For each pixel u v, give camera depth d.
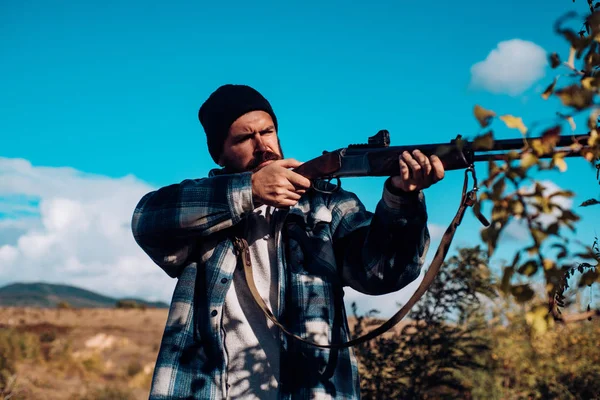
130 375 23.66
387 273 2.86
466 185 2.22
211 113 3.29
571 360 6.71
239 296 2.97
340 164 2.67
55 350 24.38
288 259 2.95
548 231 1.36
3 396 13.06
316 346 2.71
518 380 6.54
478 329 6.15
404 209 2.68
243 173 2.91
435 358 5.76
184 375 2.80
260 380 2.85
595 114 1.37
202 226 2.89
